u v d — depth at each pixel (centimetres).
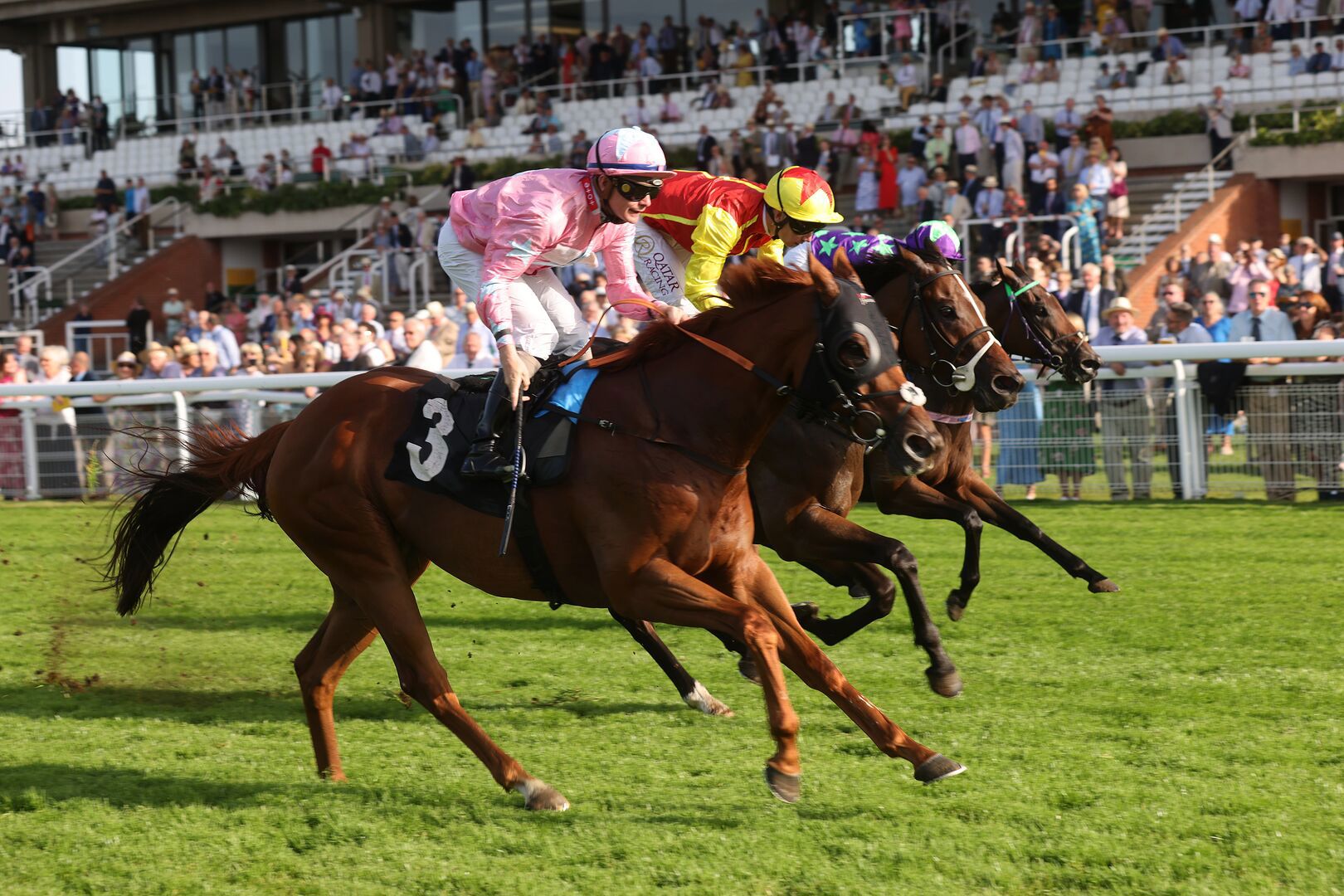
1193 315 1248
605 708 596
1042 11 2525
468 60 3080
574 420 478
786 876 402
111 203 3048
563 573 482
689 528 459
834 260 479
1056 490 1195
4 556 1042
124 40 3609
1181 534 980
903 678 630
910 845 423
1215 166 2241
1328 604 750
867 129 2259
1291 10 2323
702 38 2888
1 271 2261
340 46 3388
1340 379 1078
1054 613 753
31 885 409
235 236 2922
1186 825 432
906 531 1068
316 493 507
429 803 474
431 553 500
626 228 548
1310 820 434
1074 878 397
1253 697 578
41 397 1362
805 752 521
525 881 403
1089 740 525
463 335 1359
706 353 471
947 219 1997
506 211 504
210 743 555
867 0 2742
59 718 595
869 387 448
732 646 620
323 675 512
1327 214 2309
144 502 554
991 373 622
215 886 406
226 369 1584
